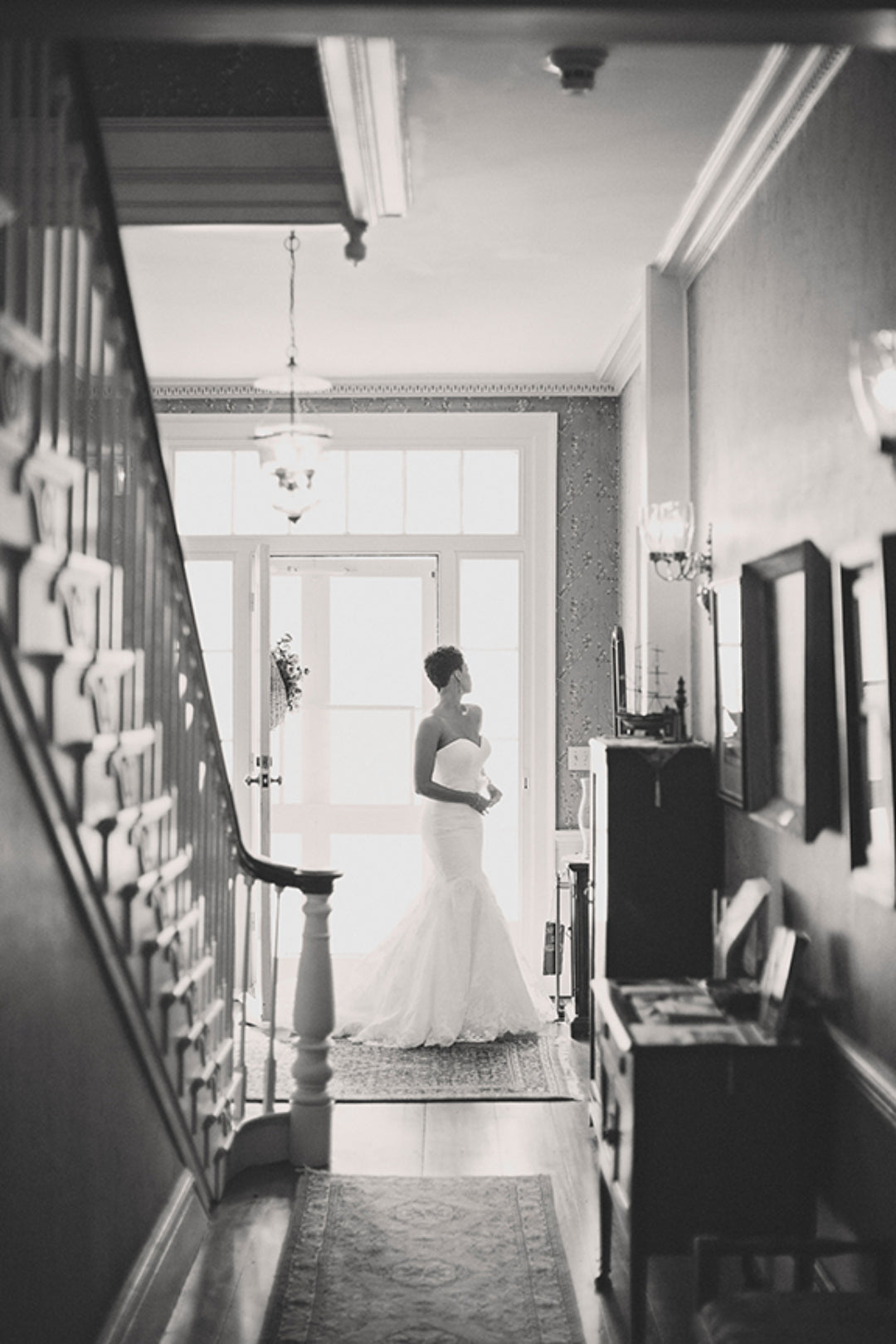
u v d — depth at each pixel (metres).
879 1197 3.11
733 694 4.60
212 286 6.17
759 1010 3.67
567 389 8.12
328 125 4.58
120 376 3.26
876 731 3.11
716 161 4.48
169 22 1.99
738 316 4.76
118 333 3.18
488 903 6.78
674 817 5.06
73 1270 2.92
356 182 4.39
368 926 8.40
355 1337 3.55
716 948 4.50
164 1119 3.79
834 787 3.54
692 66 3.73
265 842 7.59
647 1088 3.43
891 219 3.05
